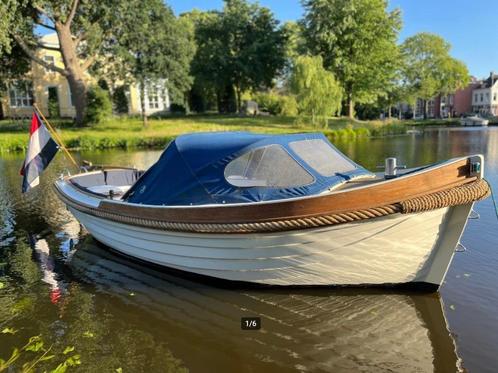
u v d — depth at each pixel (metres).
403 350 4.61
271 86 51.34
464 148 23.84
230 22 47.72
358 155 20.95
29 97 40.69
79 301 5.93
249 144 6.16
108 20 31.77
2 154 24.81
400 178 5.04
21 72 34.78
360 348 4.70
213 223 5.65
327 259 5.58
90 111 33.69
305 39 44.84
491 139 30.44
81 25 32.50
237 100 52.03
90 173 10.09
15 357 4.53
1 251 8.09
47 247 8.29
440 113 80.88
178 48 33.91
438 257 5.50
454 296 5.64
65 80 41.44
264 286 6.13
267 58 48.09
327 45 43.12
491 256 6.91
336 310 5.50
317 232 5.33
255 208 5.40
